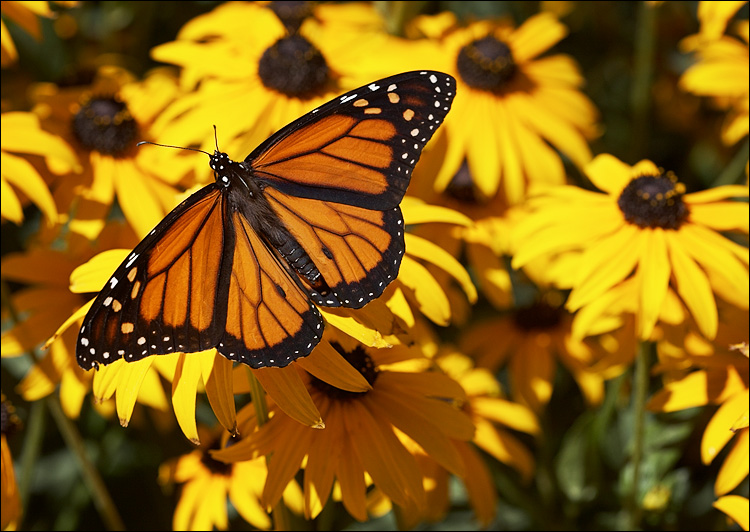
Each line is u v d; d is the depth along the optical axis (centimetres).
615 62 96
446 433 70
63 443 84
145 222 79
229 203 66
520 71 84
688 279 74
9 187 77
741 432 73
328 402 71
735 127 83
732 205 76
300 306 65
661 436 79
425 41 84
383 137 66
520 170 82
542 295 84
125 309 64
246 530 80
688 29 95
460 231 82
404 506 69
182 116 81
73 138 80
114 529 78
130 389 67
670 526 79
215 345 65
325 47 83
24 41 91
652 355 81
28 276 78
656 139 94
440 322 70
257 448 70
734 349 72
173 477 77
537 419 81
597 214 76
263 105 79
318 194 66
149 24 92
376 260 66
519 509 81
